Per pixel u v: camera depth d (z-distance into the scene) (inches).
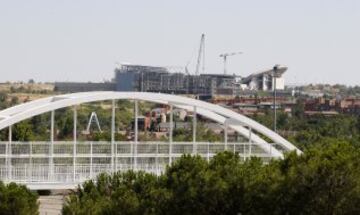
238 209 3577.8
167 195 3624.5
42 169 5147.6
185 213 3595.0
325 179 3415.4
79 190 4023.1
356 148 3799.2
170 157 5600.4
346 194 3420.3
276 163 3769.7
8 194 3902.6
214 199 3572.8
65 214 3747.5
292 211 3481.8
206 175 3604.8
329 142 4119.1
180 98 5556.1
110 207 3654.0
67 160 5733.3
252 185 3545.8
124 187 3762.3
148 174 3919.8
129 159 5821.9
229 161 3789.4
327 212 3452.3
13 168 5073.8
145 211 3617.1
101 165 5383.9
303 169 3452.3
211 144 5807.1
